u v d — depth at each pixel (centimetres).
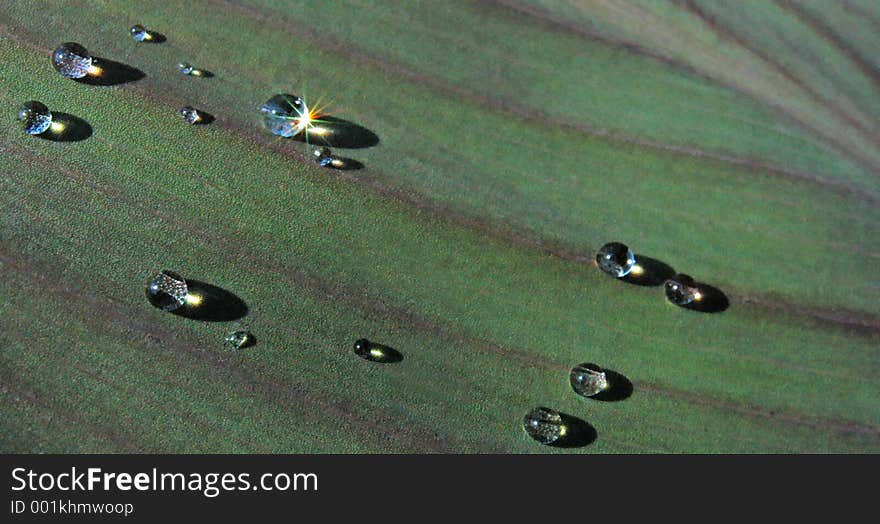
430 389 24
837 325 25
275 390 24
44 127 24
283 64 25
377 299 24
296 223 24
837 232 25
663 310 25
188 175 24
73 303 24
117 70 25
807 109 25
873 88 25
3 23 25
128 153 24
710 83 25
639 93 25
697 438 24
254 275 24
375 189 25
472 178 25
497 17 25
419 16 25
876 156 25
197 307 24
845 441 24
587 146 25
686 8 25
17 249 24
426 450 24
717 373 24
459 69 25
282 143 25
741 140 25
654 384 24
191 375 24
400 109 25
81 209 24
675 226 25
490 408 24
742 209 25
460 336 24
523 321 24
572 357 24
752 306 25
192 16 25
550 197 25
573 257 25
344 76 25
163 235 24
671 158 25
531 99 25
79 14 25
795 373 25
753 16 25
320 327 24
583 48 25
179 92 25
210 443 24
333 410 24
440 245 25
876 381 25
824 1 25
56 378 24
